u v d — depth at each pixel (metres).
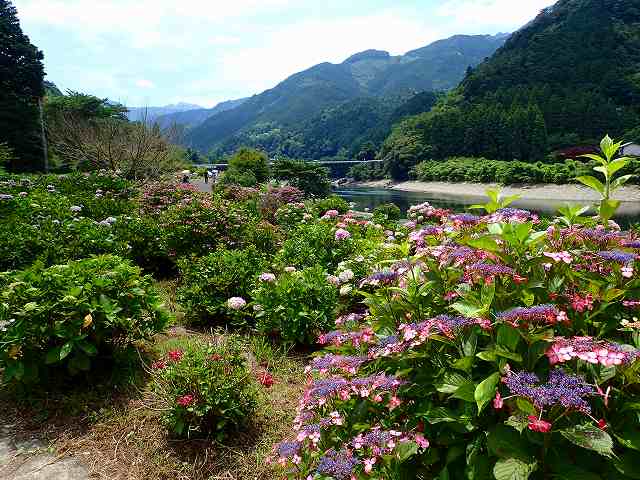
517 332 1.49
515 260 1.80
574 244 2.04
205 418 2.79
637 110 73.94
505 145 68.50
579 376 1.41
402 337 1.86
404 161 76.75
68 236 5.55
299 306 4.15
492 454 1.43
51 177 11.75
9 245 5.09
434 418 1.56
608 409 1.44
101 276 3.32
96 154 18.12
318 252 5.83
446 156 75.25
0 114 31.27
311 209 10.72
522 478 1.27
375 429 1.73
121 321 3.21
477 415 1.51
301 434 1.85
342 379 1.90
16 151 31.08
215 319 4.75
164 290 5.64
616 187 2.12
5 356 2.90
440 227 2.63
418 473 1.65
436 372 1.71
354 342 2.18
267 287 4.35
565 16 104.94
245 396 2.92
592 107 70.25
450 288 1.96
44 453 2.65
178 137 20.55
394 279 2.15
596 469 1.40
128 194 10.97
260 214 10.71
